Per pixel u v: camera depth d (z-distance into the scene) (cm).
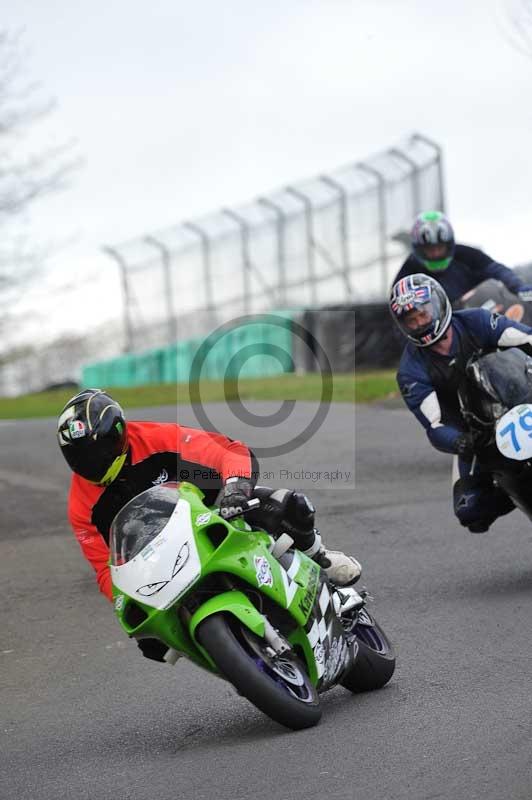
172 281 10412
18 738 1997
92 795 1622
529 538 3222
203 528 1759
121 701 2178
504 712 1770
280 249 9475
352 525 3588
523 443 2531
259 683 1716
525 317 3797
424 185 8312
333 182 9044
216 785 1586
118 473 1895
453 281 3906
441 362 2656
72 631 2762
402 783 1497
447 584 2789
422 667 2131
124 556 1764
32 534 3947
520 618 2397
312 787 1524
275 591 1809
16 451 5881
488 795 1421
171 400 8125
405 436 5069
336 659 1939
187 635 1778
